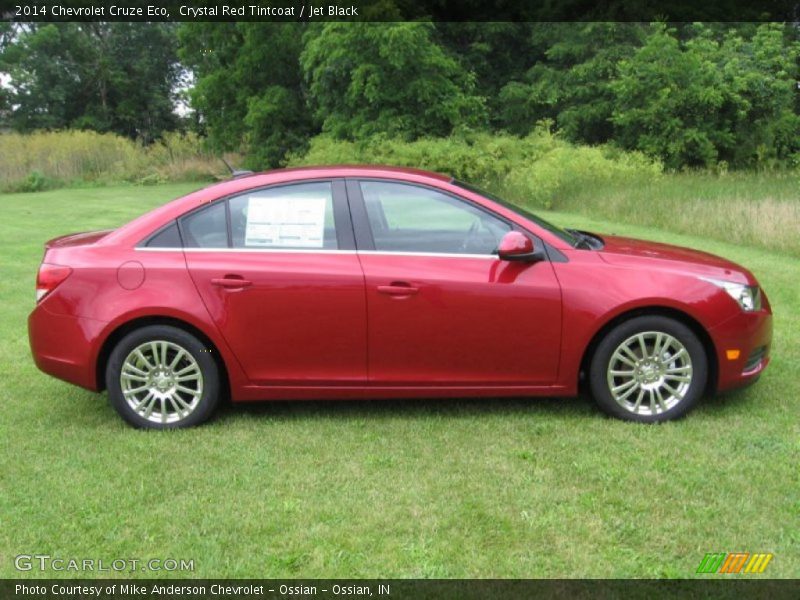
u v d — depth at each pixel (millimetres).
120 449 4418
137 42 49562
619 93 22828
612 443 4344
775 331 6699
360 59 22312
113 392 4680
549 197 16125
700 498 3678
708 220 12164
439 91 22516
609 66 24312
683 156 22203
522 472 4004
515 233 4473
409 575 3129
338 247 4621
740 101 21672
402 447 4375
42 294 4711
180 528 3521
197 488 3902
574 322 4516
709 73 21828
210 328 4570
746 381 4672
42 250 11734
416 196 4684
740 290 4609
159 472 4098
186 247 4664
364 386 4645
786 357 5934
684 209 12992
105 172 28688
